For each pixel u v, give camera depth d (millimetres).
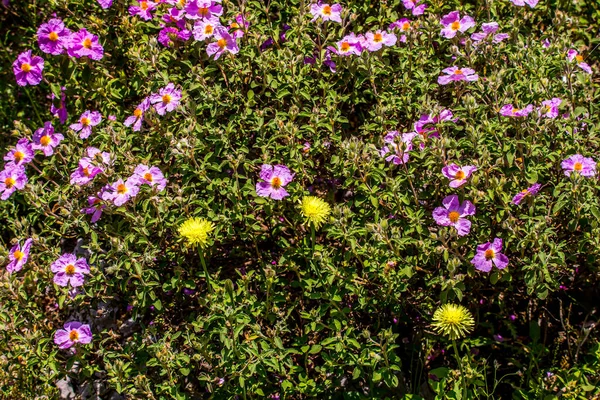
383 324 1342
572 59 1376
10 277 1313
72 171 1403
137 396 1302
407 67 1390
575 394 1271
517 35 1410
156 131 1373
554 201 1313
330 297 1260
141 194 1310
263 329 1334
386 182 1264
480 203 1284
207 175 1344
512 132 1378
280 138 1406
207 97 1347
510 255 1314
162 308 1350
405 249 1288
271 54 1382
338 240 1364
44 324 1402
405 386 1343
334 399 1309
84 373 1321
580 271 1368
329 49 1406
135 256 1282
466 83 1379
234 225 1385
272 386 1317
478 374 1264
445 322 1179
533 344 1330
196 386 1354
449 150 1286
